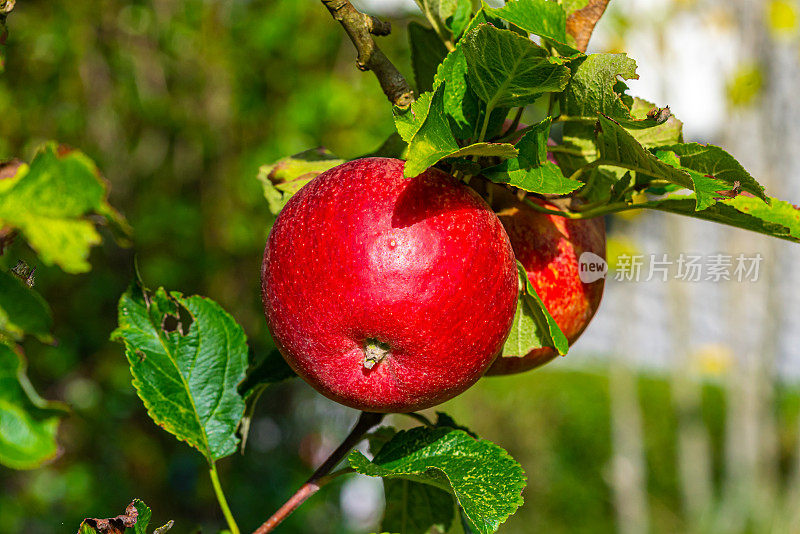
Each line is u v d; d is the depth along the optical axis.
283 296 1.06
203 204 5.51
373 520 5.53
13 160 0.80
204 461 5.36
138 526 1.12
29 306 0.78
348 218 1.02
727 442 5.47
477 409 6.85
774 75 4.84
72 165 0.76
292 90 5.41
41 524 4.83
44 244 0.75
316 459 5.72
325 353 1.07
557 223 1.29
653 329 7.03
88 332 5.44
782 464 6.01
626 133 1.01
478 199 1.08
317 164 1.44
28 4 5.14
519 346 1.21
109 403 5.38
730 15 4.72
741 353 5.19
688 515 5.52
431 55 1.36
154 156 5.56
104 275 5.47
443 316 1.01
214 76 5.42
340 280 1.01
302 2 5.29
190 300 1.31
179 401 1.26
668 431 6.68
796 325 7.01
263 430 5.61
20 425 0.76
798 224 1.16
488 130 1.10
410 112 0.99
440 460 1.13
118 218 0.77
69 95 5.26
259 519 5.18
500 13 1.04
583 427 6.90
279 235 1.07
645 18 4.75
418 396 1.08
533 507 6.53
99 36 5.29
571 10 1.26
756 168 4.79
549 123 1.03
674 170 1.00
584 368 7.89
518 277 1.12
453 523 1.44
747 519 5.18
